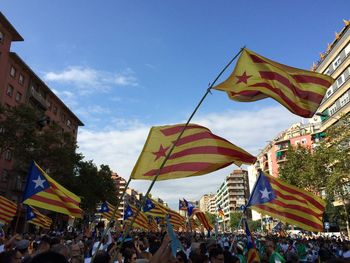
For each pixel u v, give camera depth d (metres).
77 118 73.12
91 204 47.47
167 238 4.34
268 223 79.56
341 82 51.88
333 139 34.28
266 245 11.02
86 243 13.95
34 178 8.67
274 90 6.70
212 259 6.20
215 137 6.41
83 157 40.44
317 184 38.06
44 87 57.28
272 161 95.31
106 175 54.94
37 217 14.36
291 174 42.06
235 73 6.91
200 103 5.75
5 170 45.31
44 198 8.57
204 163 6.13
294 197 11.26
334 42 53.00
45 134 35.66
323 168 36.78
